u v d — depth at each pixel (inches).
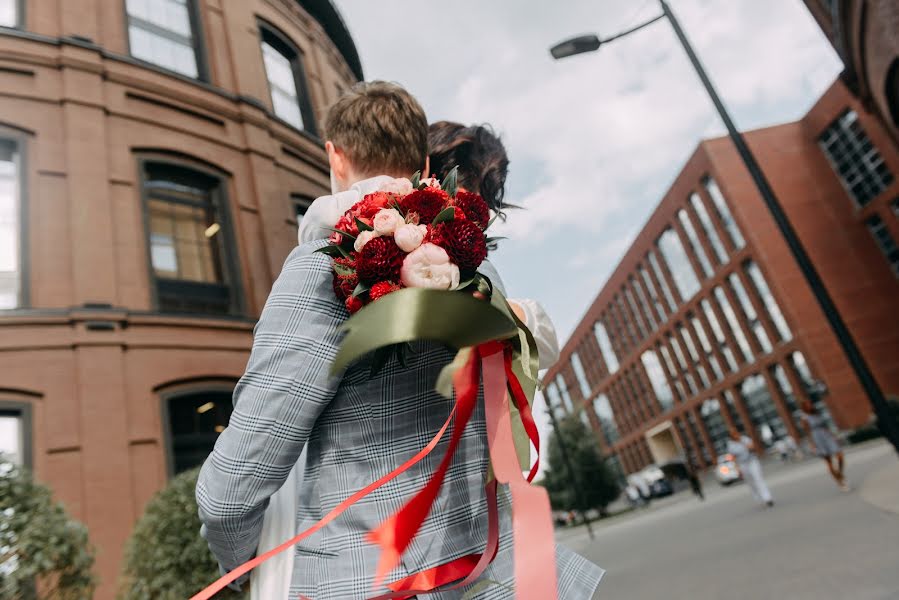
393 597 28.8
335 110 48.6
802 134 1528.1
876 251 1400.1
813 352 1306.6
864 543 199.3
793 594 158.2
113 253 336.5
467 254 33.3
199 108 417.4
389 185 39.0
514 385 31.5
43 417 283.6
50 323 299.6
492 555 29.9
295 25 564.1
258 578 37.4
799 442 1378.0
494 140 68.5
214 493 30.6
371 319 25.3
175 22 452.1
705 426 1833.2
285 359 32.0
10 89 342.0
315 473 34.4
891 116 548.1
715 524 428.8
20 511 176.7
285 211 436.1
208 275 383.6
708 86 284.0
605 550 525.0
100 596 261.7
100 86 370.3
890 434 224.7
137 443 303.0
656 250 1903.3
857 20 448.5
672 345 1943.9
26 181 329.1
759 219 1438.2
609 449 2716.5
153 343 324.5
